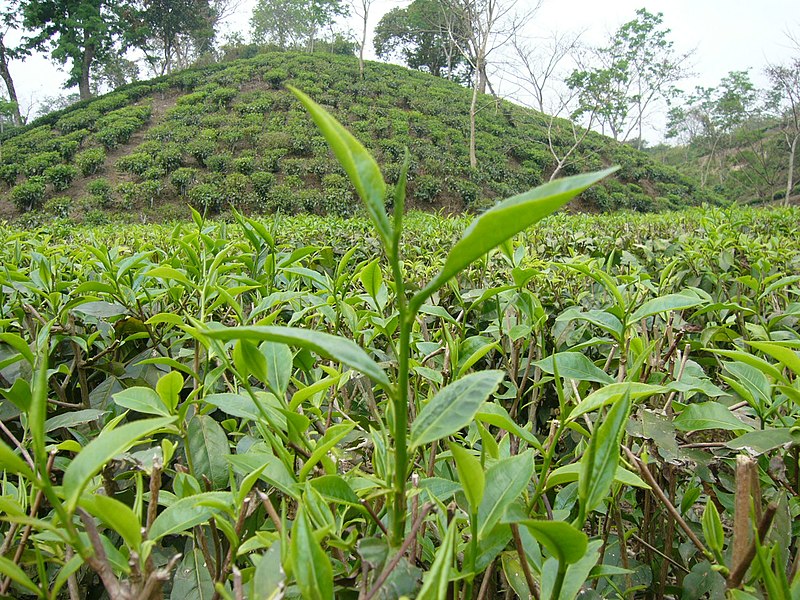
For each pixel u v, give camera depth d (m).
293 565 0.61
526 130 35.00
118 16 45.41
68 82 44.62
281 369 1.07
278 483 0.90
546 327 2.16
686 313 2.44
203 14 52.56
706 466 1.30
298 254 2.20
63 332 1.81
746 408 1.47
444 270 0.61
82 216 22.59
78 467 0.63
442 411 0.71
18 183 26.58
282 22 59.34
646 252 3.70
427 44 53.06
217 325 1.37
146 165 25.67
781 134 43.66
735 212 6.87
